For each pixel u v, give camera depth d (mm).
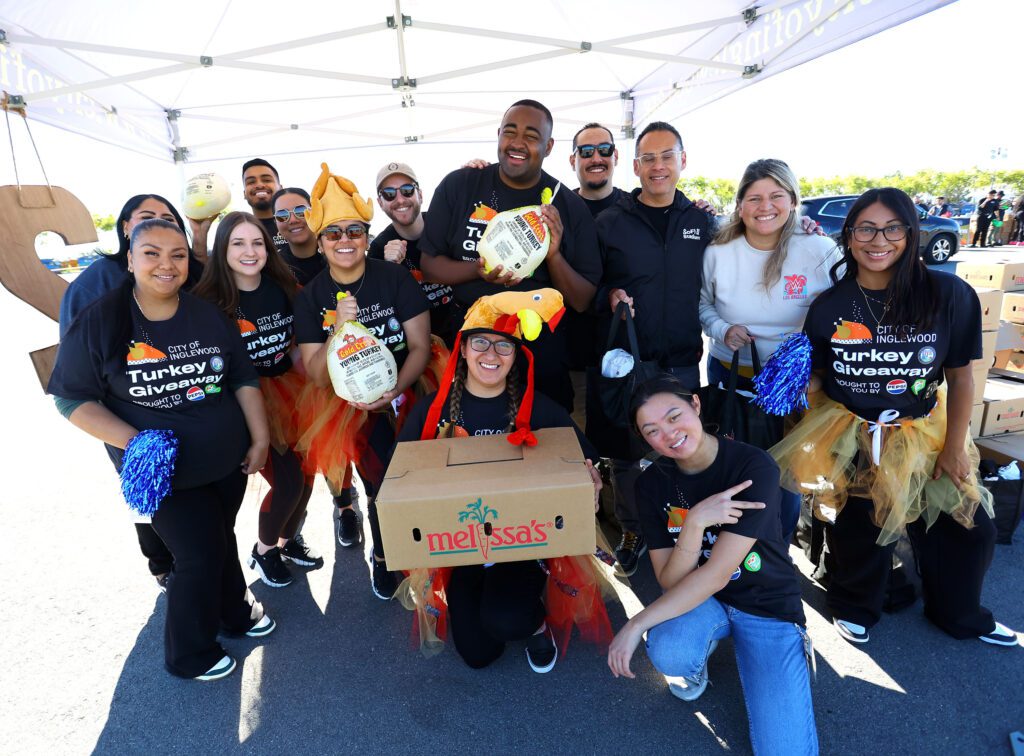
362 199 2361
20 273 3225
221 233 2383
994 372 3617
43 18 3902
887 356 2057
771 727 1720
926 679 2066
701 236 2705
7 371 7523
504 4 4973
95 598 2771
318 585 2854
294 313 2512
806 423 2275
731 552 1736
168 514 2078
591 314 3002
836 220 10141
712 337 2666
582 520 1694
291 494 2689
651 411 1794
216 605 2201
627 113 7328
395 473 1786
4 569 3021
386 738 1961
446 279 2641
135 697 2176
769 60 4332
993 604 2412
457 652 2344
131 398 2002
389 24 4645
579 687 2137
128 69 5227
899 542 2469
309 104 6914
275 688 2199
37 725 2061
